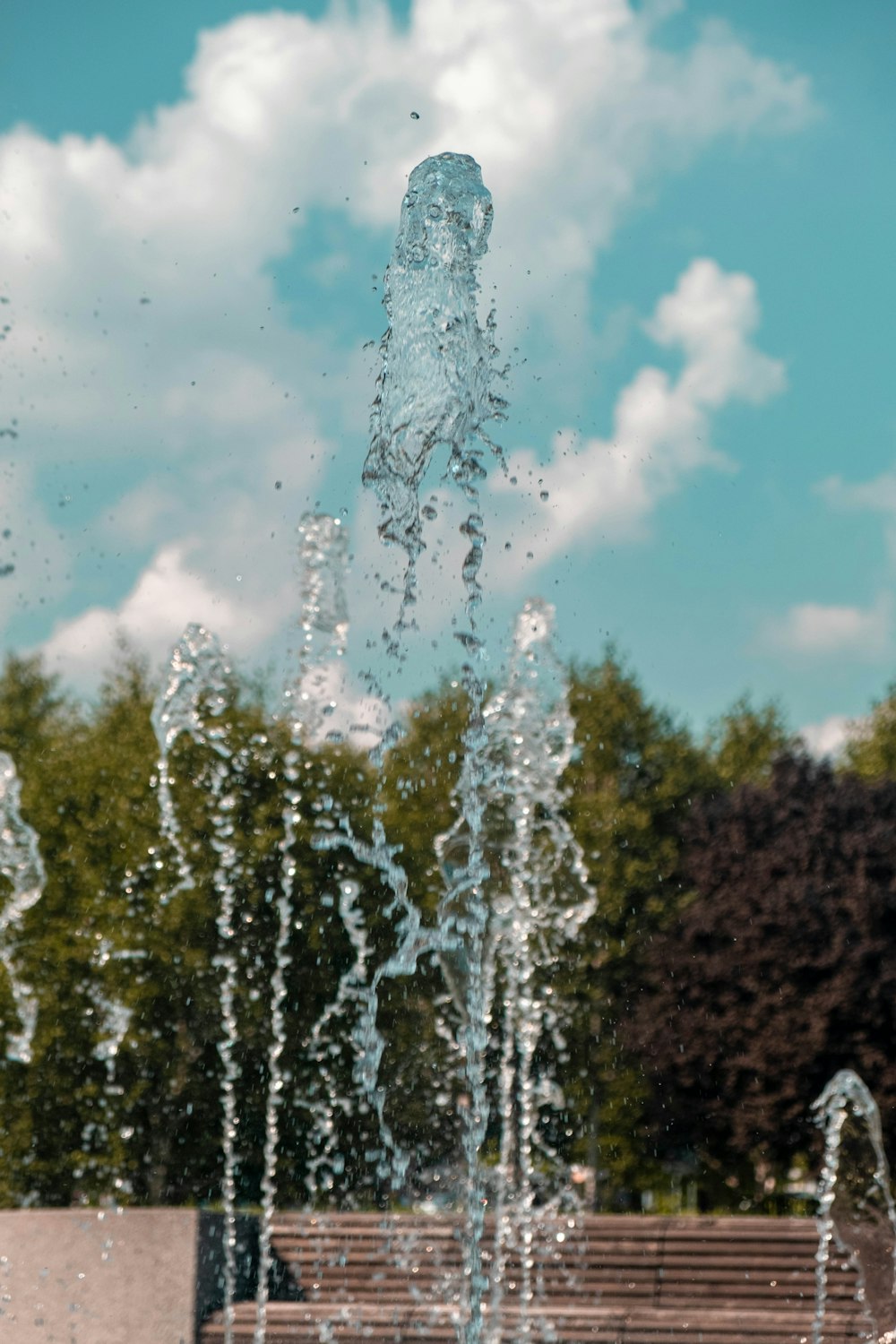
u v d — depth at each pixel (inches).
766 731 1130.7
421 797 796.6
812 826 811.4
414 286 303.0
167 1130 738.2
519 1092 642.8
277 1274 323.9
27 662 867.4
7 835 381.7
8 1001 743.1
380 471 301.1
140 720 818.8
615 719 991.6
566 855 485.1
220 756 777.6
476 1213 295.9
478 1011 320.8
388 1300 320.2
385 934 759.7
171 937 749.3
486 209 304.3
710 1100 783.7
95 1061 742.5
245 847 764.6
